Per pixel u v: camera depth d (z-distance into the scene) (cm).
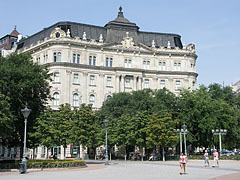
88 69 8762
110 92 8888
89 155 8369
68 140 4772
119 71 8969
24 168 3581
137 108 7394
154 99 7469
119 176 3139
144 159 7562
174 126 6912
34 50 9044
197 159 6800
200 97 7394
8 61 5088
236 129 7719
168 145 6688
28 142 5081
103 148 8431
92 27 9188
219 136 6744
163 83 9475
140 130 6581
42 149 8075
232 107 8250
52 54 8538
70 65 8500
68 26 8862
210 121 6938
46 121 4697
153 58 9456
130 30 9469
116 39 9238
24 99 4888
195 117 7256
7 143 5053
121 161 6744
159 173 3528
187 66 9662
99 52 8956
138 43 9344
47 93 5412
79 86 8606
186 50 9725
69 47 8575
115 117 7475
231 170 4000
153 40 9494
